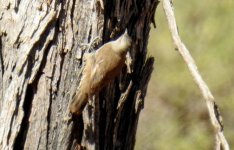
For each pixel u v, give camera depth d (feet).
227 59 99.71
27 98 31.68
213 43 100.63
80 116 32.01
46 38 31.60
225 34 100.94
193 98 98.22
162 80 98.78
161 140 89.15
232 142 97.50
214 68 99.35
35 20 31.68
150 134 86.58
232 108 98.17
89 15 31.99
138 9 33.83
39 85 31.60
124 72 33.35
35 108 31.63
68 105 31.76
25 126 31.65
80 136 32.22
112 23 32.60
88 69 31.24
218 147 24.62
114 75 31.22
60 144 31.89
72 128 31.94
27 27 31.71
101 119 32.76
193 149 94.48
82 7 31.91
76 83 31.73
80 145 32.19
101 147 32.91
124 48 30.81
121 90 33.42
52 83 31.63
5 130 31.45
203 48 100.58
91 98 32.01
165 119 92.84
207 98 25.05
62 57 31.71
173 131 92.12
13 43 31.76
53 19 31.55
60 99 31.76
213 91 98.94
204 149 95.25
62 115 31.81
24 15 31.83
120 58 30.91
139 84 34.42
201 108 97.19
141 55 34.60
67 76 31.73
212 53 99.71
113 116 33.35
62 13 31.71
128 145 34.30
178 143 92.12
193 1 101.76
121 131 33.94
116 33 32.81
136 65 34.40
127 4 33.14
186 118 96.27
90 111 32.09
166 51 100.01
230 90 98.94
